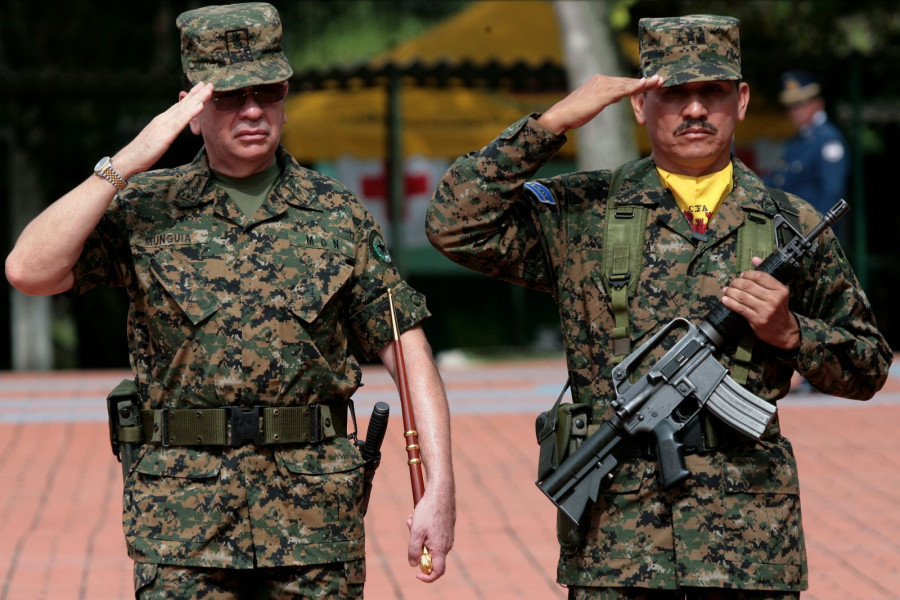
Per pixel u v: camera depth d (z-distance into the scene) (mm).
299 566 11289
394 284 11906
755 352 11617
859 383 11961
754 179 12062
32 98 42500
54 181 53688
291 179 11836
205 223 11594
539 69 39719
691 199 11867
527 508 23156
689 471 11328
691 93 11609
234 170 11680
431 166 49188
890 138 58750
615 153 37219
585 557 11688
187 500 11258
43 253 11062
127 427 11547
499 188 11695
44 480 25016
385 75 40719
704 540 11391
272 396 11344
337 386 11648
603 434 11547
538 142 11594
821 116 33781
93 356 57344
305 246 11609
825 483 24688
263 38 11523
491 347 52812
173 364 11359
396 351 11781
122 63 54938
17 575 19500
